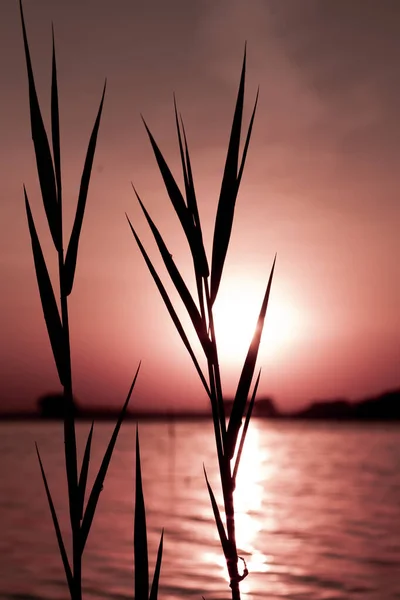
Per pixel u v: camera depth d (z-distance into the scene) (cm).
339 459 6462
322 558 2028
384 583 1714
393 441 10356
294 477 4609
